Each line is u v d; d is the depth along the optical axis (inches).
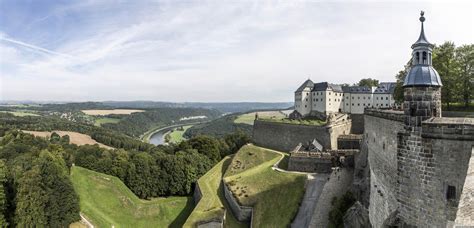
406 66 3494.1
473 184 1080.2
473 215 1082.1
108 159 4857.3
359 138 3668.8
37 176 3260.3
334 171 2652.6
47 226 3191.4
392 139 1485.0
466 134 1073.5
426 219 1191.6
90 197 3978.8
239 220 2972.4
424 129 1184.2
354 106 5866.1
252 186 3245.6
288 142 4352.9
